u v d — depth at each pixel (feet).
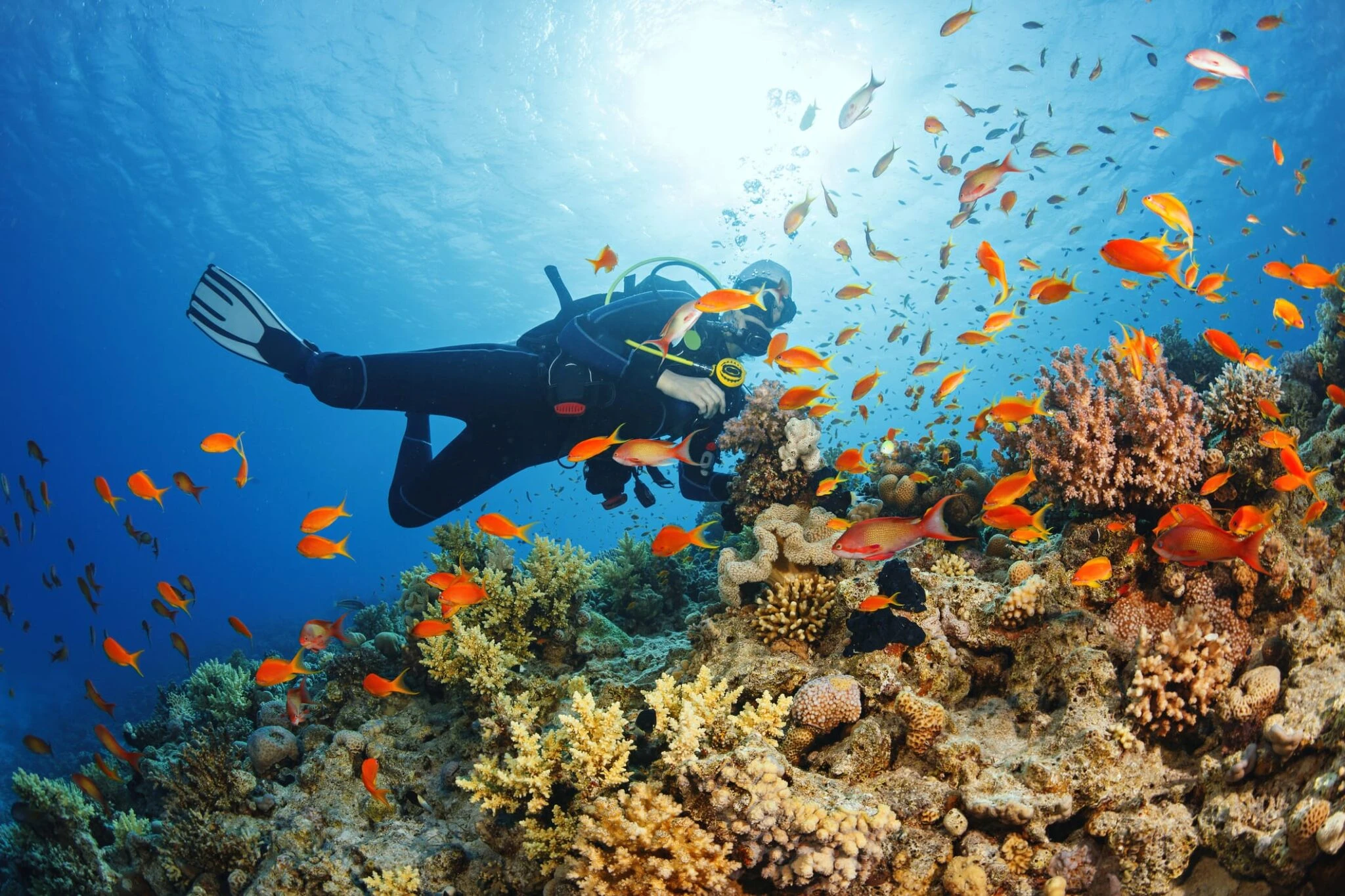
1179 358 24.26
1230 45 79.20
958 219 17.76
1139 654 9.75
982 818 9.02
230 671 22.86
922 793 9.52
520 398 16.75
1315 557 11.37
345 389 16.92
